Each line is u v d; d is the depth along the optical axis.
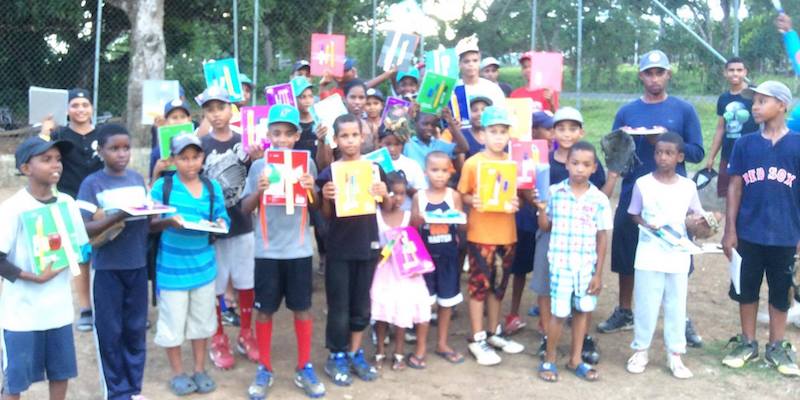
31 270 3.77
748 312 5.20
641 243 5.07
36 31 13.51
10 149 12.55
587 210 4.92
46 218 3.74
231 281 5.72
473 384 4.85
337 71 7.17
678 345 4.99
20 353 3.75
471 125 5.96
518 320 5.78
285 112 4.61
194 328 4.64
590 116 12.85
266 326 4.67
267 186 4.44
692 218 5.02
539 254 5.28
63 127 5.55
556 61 6.47
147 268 4.70
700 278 7.31
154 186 4.54
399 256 4.89
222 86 6.02
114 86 14.13
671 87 11.49
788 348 5.10
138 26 12.45
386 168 4.97
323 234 5.12
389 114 5.65
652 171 5.53
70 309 3.95
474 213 5.23
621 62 13.00
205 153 5.22
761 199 5.00
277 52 14.12
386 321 5.02
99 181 4.27
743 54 11.62
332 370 4.85
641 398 4.67
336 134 4.64
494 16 13.53
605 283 7.13
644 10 12.88
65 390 4.02
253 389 4.59
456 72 6.34
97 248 4.23
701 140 5.55
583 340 5.18
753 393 4.74
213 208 4.58
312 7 13.50
